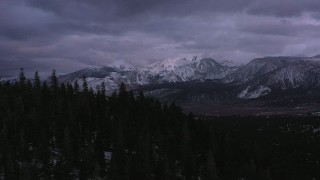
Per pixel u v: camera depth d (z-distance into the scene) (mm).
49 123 132500
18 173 101625
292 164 154000
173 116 153750
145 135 129250
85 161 110625
